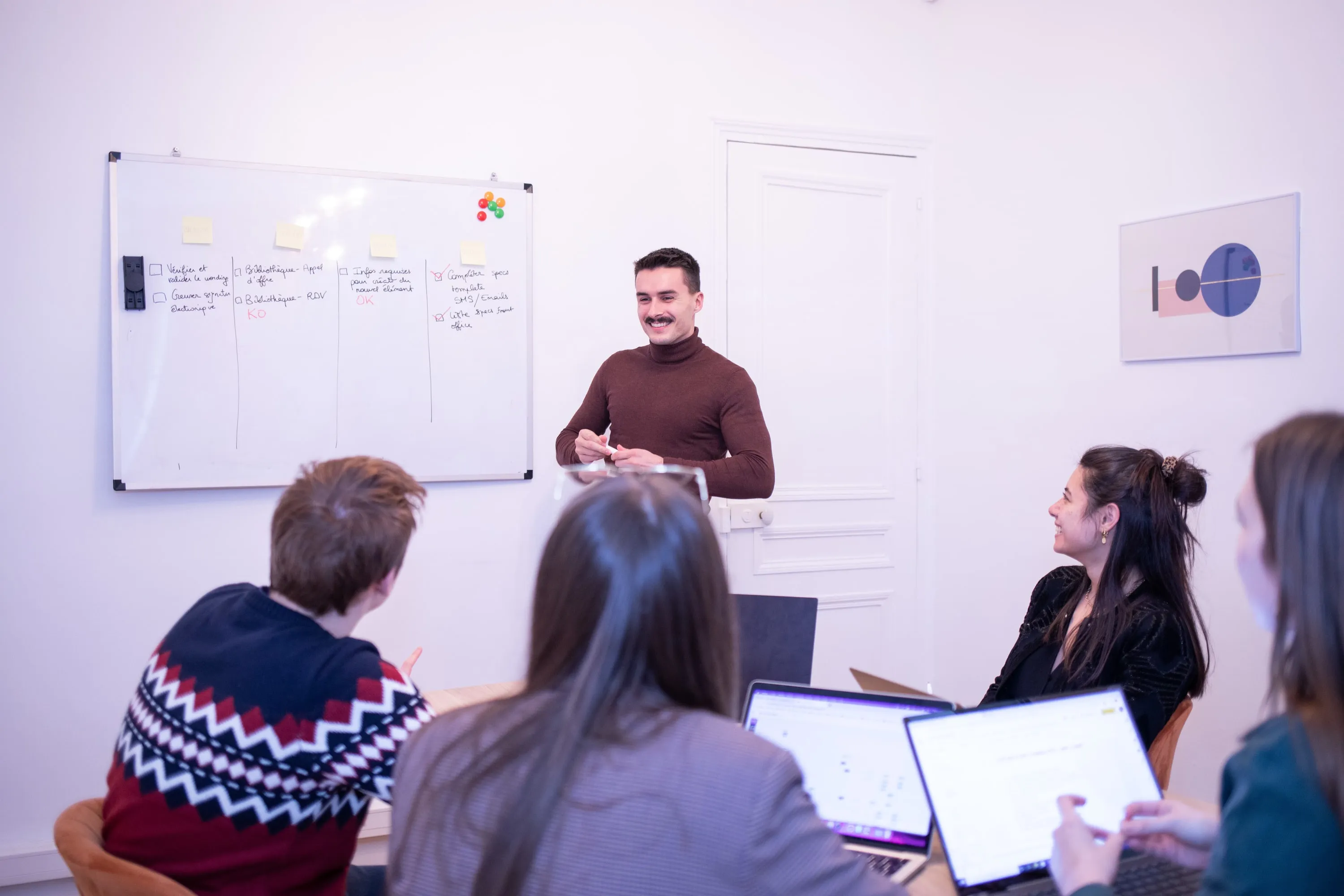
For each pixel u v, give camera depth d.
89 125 2.48
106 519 2.52
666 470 1.30
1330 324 2.52
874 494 3.44
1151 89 2.92
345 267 2.71
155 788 1.05
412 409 2.79
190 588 2.59
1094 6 3.07
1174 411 2.87
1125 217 2.99
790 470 3.31
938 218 3.50
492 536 2.90
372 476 1.18
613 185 3.04
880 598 3.45
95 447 2.51
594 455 2.30
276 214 2.64
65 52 2.46
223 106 2.60
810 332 3.34
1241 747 0.86
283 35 2.66
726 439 2.45
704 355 2.54
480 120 2.88
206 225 2.57
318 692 1.07
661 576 0.77
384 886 1.47
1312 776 0.75
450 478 2.84
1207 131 2.79
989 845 1.06
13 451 2.44
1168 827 1.01
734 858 0.69
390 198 2.76
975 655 3.40
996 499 3.35
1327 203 2.52
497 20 2.90
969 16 3.41
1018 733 1.13
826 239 3.36
